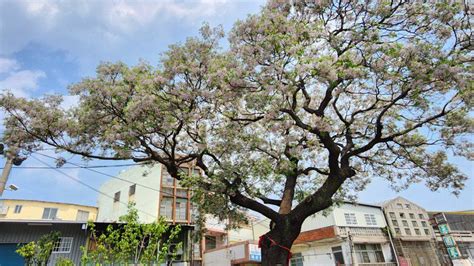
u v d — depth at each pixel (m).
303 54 7.45
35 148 9.05
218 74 8.16
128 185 30.83
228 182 8.42
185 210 26.84
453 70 6.52
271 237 7.86
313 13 8.70
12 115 8.54
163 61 8.73
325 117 8.63
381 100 8.54
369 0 8.04
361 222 24.39
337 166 8.26
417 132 9.65
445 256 25.75
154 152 8.99
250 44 8.17
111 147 8.89
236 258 23.06
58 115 8.85
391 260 23.36
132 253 8.91
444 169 10.11
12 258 14.95
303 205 7.98
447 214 30.09
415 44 7.00
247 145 10.04
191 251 17.50
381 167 11.22
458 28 7.11
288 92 7.82
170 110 8.48
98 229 15.61
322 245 23.75
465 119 8.88
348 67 7.34
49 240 12.81
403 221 26.41
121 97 8.45
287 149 9.55
